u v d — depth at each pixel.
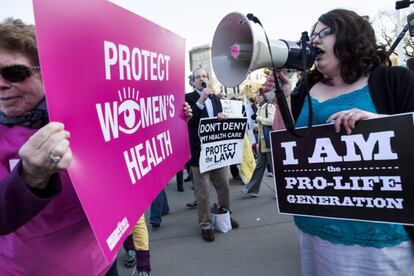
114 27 1.02
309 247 1.53
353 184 1.28
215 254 3.39
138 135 1.20
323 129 1.33
